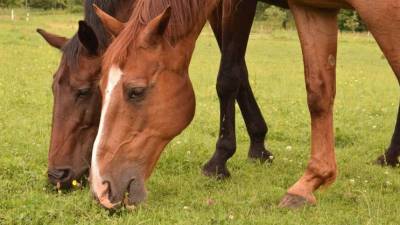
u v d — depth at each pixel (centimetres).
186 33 256
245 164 357
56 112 289
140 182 250
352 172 344
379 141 429
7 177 309
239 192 298
